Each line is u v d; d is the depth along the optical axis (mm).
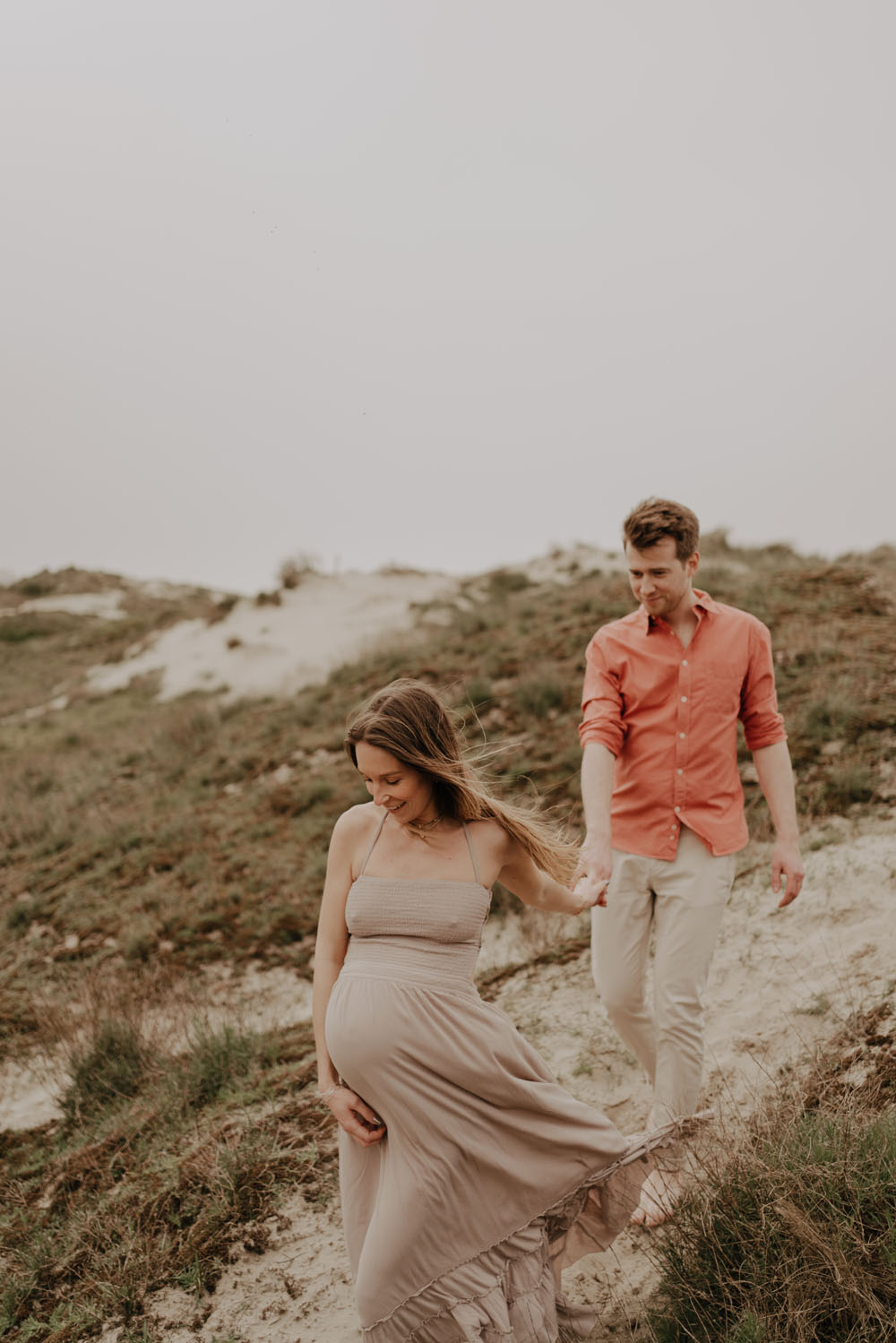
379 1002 2303
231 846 8039
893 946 3986
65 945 7031
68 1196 3834
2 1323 3131
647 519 3025
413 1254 2234
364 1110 2363
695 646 3074
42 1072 5266
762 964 4176
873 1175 2416
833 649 7883
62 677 23953
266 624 21781
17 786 12258
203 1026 4910
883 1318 2117
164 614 28906
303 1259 3070
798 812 5582
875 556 13523
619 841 3131
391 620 19750
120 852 8648
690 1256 2484
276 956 6152
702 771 3025
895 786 5633
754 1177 2523
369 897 2418
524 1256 2363
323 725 10992
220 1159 3531
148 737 13398
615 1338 2557
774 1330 2201
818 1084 3154
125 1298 3045
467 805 2438
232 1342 2799
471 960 2453
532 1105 2375
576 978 4480
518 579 21547
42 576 42219
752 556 16469
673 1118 2838
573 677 9422
